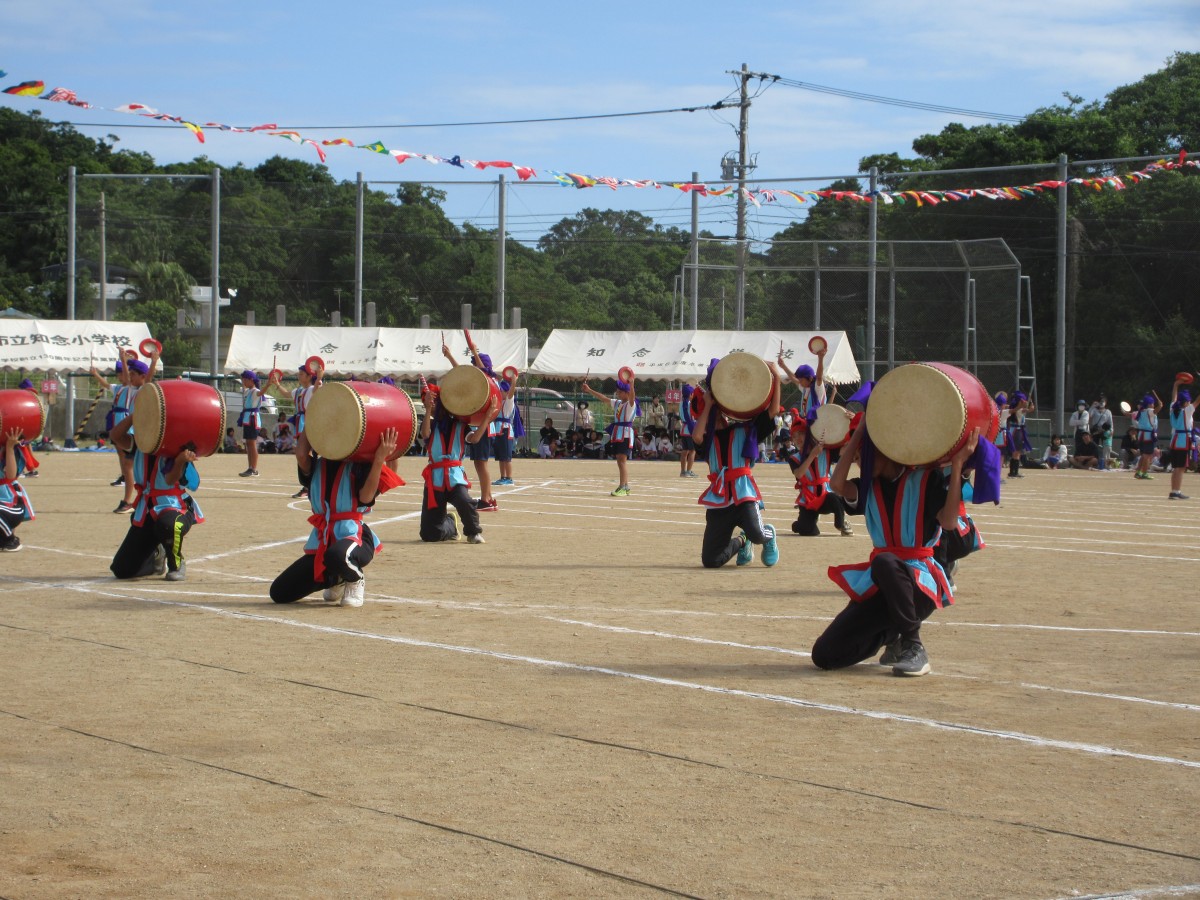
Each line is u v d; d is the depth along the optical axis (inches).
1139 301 2059.5
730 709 280.8
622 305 2511.1
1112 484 1215.6
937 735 260.7
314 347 1668.3
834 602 433.1
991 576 509.4
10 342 1604.3
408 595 440.1
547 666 322.7
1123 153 2176.4
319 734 256.8
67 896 175.6
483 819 207.6
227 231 2443.4
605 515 772.6
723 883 181.6
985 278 1748.3
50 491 901.2
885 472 325.1
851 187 1861.5
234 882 181.0
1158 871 187.2
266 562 521.3
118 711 273.0
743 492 517.3
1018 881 183.2
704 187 1104.8
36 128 3053.6
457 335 1668.3
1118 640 367.2
